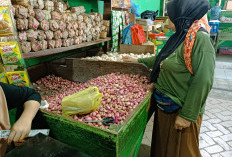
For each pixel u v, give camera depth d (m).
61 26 2.19
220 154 2.32
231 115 3.25
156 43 4.48
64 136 1.21
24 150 0.79
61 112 1.29
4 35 1.30
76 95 1.27
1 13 1.26
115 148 1.02
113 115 1.25
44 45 2.00
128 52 3.53
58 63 2.63
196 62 1.22
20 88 1.18
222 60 7.27
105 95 1.58
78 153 0.78
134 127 1.27
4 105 1.04
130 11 5.18
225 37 7.89
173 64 1.39
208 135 2.69
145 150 2.41
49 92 2.19
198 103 1.25
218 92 4.21
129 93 1.65
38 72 2.52
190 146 1.49
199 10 1.29
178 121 1.35
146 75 2.07
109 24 3.56
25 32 1.78
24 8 1.70
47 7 2.02
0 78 1.37
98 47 3.93
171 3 1.44
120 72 2.22
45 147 0.81
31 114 1.06
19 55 1.38
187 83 1.38
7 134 0.95
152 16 4.92
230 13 8.22
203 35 1.21
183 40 1.38
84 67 2.44
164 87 1.53
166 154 1.63
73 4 3.15
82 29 2.70
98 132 1.04
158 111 1.64
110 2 3.50
